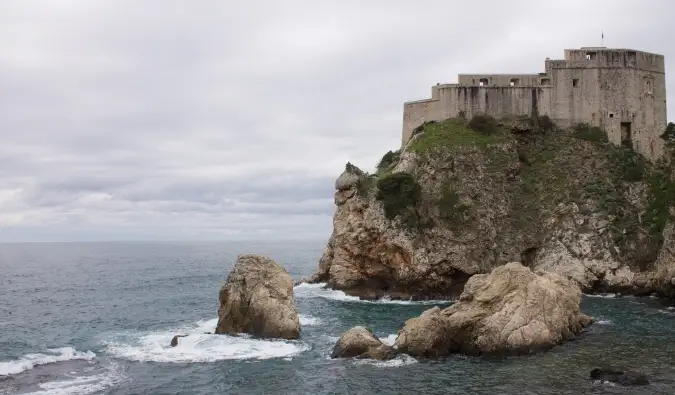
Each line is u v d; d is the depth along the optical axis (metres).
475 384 37.34
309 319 60.16
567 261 76.88
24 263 186.00
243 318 51.81
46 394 36.25
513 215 82.00
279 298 51.84
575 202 80.94
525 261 79.31
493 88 91.06
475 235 77.00
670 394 34.59
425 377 39.00
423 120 94.62
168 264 169.00
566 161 85.81
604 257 75.88
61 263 184.25
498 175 83.44
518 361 42.00
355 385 37.81
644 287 72.81
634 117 91.50
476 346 44.16
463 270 75.00
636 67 92.25
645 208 80.25
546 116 90.69
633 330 50.88
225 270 139.38
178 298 82.12
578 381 37.22
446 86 91.12
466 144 84.06
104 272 139.12
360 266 81.38
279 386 37.97
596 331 50.53
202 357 44.44
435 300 74.44
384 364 42.00
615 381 36.75
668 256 69.12
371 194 80.75
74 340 52.62
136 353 46.16
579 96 91.06
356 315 62.97
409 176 79.12
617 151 87.50
